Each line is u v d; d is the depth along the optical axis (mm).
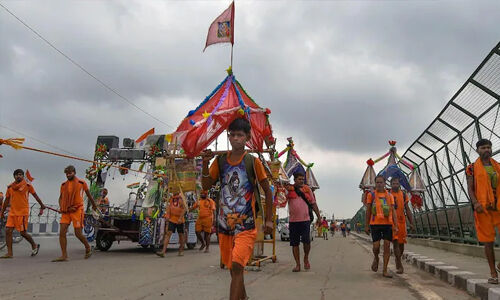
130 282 4906
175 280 5145
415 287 4973
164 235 9688
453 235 11102
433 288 4938
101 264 6914
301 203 6820
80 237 7758
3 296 3902
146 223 9273
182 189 7410
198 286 4688
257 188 3039
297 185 6906
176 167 7543
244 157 3055
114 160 11367
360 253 11422
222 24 7273
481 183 4539
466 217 9852
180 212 8922
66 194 7512
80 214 7625
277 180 7676
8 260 7367
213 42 7320
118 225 10469
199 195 10297
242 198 2963
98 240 10109
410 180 12383
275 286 4949
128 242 14867
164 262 7473
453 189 10742
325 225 27453
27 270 5906
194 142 5684
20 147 6789
